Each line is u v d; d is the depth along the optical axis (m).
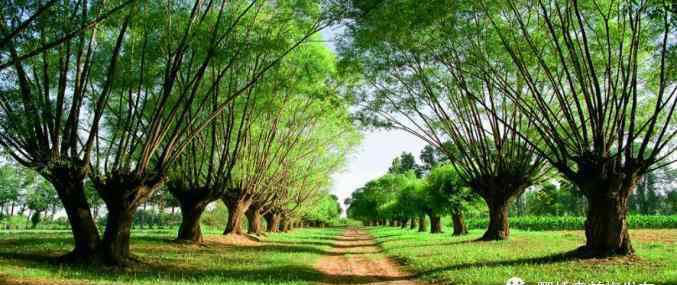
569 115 18.33
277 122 33.12
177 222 99.50
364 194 113.81
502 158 29.41
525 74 19.50
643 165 17.75
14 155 15.00
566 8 16.66
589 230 18.64
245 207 38.97
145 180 17.94
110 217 17.59
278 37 17.94
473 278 14.68
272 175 38.28
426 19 17.42
